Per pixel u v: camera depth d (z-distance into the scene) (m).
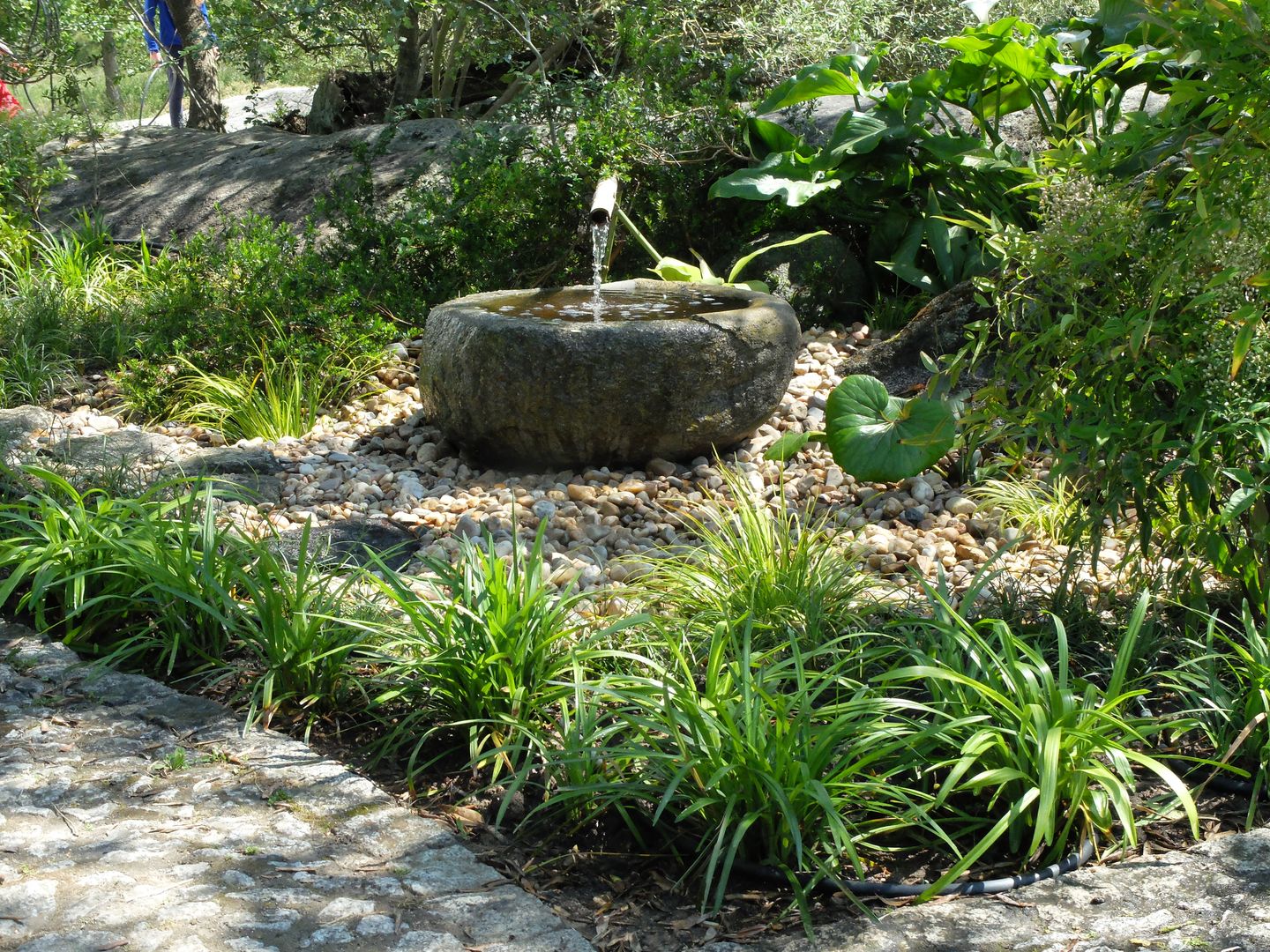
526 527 4.97
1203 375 3.49
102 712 3.38
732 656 3.65
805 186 7.32
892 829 2.80
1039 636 3.54
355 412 6.60
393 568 4.62
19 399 6.78
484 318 5.46
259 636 3.66
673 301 6.21
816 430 6.03
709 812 2.89
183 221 9.59
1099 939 2.45
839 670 3.54
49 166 10.30
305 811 2.91
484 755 3.19
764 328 5.57
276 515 5.18
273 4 9.33
